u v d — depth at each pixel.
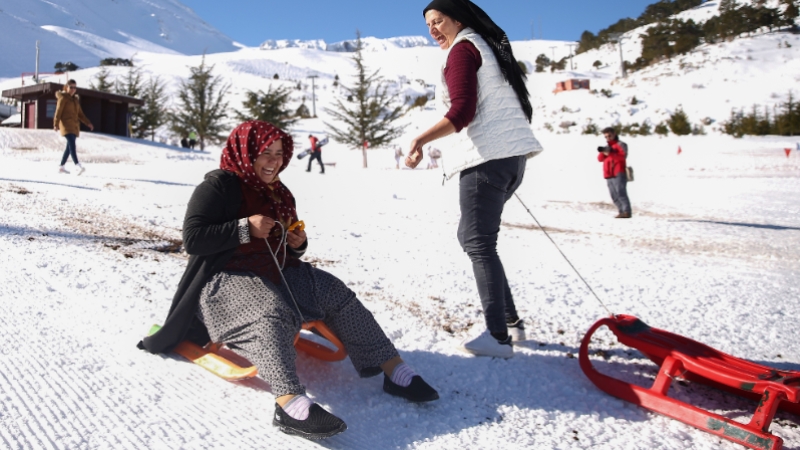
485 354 3.07
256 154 2.60
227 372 2.50
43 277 3.87
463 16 2.93
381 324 3.52
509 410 2.51
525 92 3.01
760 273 5.71
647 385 2.83
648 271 5.64
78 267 4.16
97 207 6.90
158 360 2.76
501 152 2.83
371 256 5.61
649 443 2.27
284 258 2.67
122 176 11.10
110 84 38.28
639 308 4.21
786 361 3.22
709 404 2.65
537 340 3.41
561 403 2.61
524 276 5.15
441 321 3.71
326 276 2.70
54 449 1.98
